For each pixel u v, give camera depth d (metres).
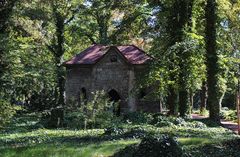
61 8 44.88
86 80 52.97
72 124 38.41
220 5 40.09
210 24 39.72
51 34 46.53
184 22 40.44
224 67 44.91
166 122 33.59
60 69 33.75
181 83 39.50
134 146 15.62
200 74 40.66
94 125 36.62
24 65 27.02
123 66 50.84
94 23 63.56
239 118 27.84
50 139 25.02
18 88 26.64
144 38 51.75
